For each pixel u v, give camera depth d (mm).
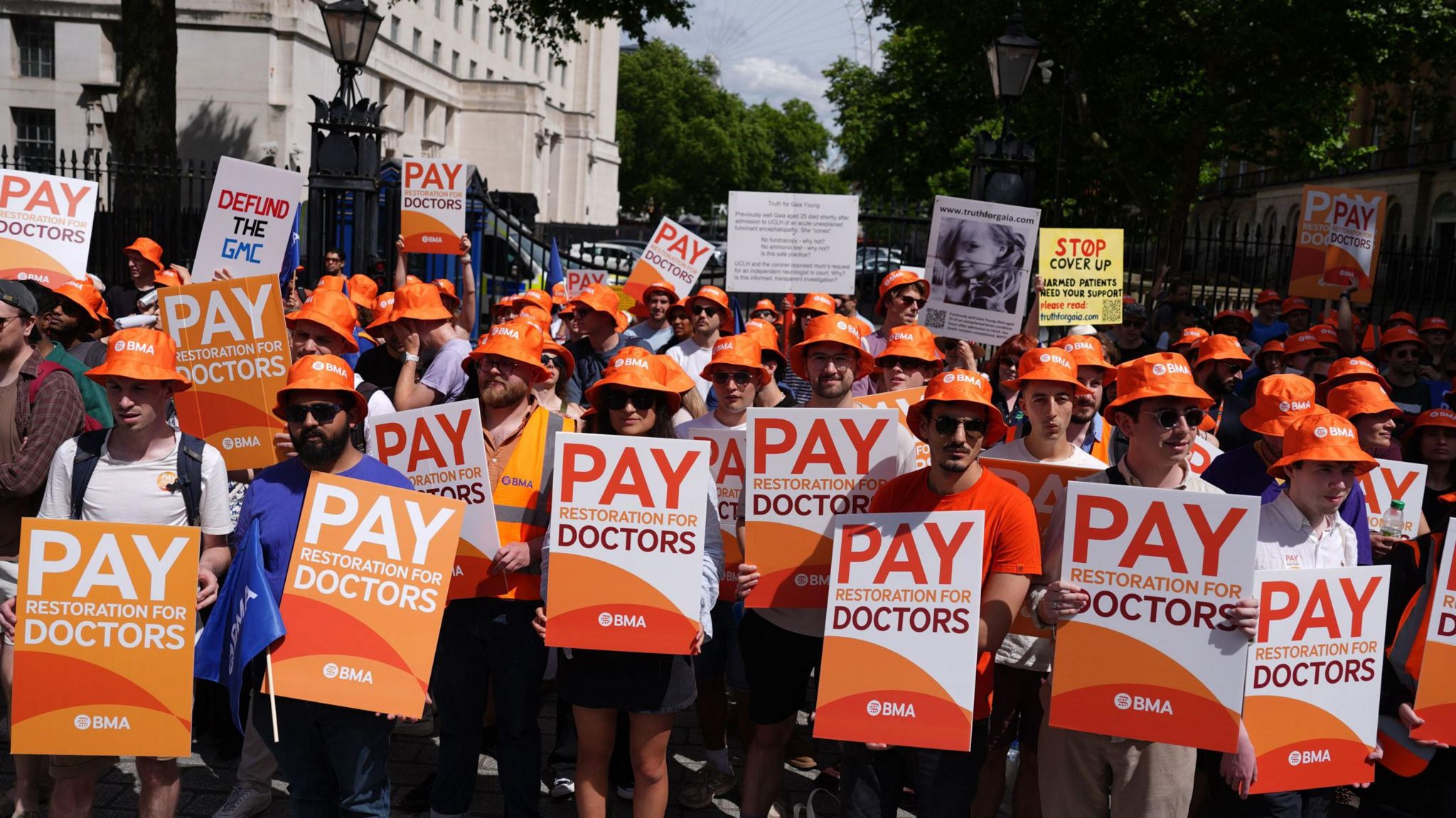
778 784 4395
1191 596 3477
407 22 48250
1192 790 3785
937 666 3656
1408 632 4008
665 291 8414
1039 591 3742
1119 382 3816
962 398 3625
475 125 53469
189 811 4629
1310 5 18469
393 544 3746
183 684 3662
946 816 3818
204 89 34594
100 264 13516
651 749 4156
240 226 7734
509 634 4285
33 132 35938
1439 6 18625
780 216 9164
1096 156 24781
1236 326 10445
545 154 59094
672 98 73750
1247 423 4281
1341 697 3676
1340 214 10781
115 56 36188
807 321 7676
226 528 4070
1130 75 21109
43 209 7254
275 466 3893
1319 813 3992
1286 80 20391
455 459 4305
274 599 3631
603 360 7664
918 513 3678
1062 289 8727
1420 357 8141
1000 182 10469
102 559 3633
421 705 3705
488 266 18734
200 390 5371
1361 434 4801
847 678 3691
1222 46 19453
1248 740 3609
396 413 4359
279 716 3738
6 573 4492
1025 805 4359
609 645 4004
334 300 5629
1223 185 49938
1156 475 3742
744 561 4219
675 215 72625
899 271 7820
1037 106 23234
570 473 4012
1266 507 3846
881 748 3805
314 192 11617
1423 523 4820
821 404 4961
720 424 5211
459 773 4301
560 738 5078
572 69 68688
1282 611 3613
